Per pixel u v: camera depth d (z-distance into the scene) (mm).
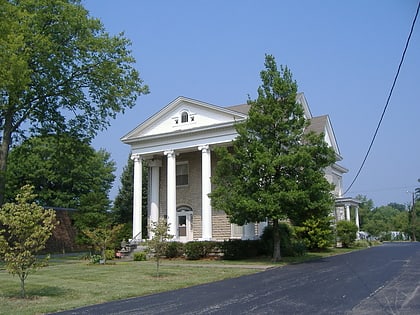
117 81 30656
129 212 52219
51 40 27844
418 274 16188
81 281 16516
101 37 29922
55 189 54281
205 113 31078
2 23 21797
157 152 32375
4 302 12227
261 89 24969
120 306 11359
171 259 27344
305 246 29828
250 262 23844
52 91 29250
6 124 27828
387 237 83625
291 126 24344
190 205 33219
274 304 10641
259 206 22312
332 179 44625
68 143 32188
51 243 36812
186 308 10602
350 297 11328
